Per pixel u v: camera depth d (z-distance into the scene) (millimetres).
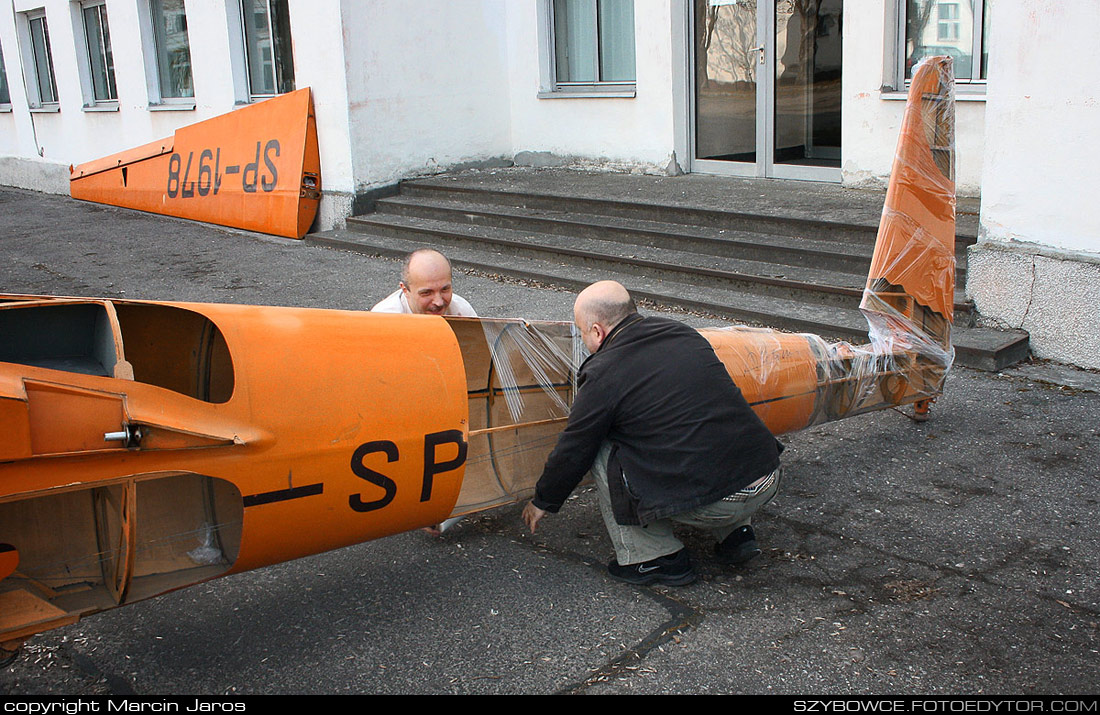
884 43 7504
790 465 4105
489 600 3084
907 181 4074
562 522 3656
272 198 10188
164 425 2398
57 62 14859
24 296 2828
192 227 11094
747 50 8719
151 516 2783
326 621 2977
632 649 2797
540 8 10188
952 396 4859
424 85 10094
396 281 7871
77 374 2377
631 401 2932
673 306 6496
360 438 2736
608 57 9992
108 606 2523
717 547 3254
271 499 2602
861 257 6230
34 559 2609
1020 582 3107
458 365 2988
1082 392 4836
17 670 2723
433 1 9977
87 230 11125
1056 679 2604
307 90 9859
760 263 6789
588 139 10117
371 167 9867
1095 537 3383
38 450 2252
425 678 2674
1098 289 5027
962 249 5973
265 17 10992
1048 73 5027
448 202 9516
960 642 2787
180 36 12688
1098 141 4891
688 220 7613
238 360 2586
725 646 2799
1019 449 4172
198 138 11273
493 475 3428
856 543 3408
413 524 3014
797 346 3818
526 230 8516
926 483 3877
